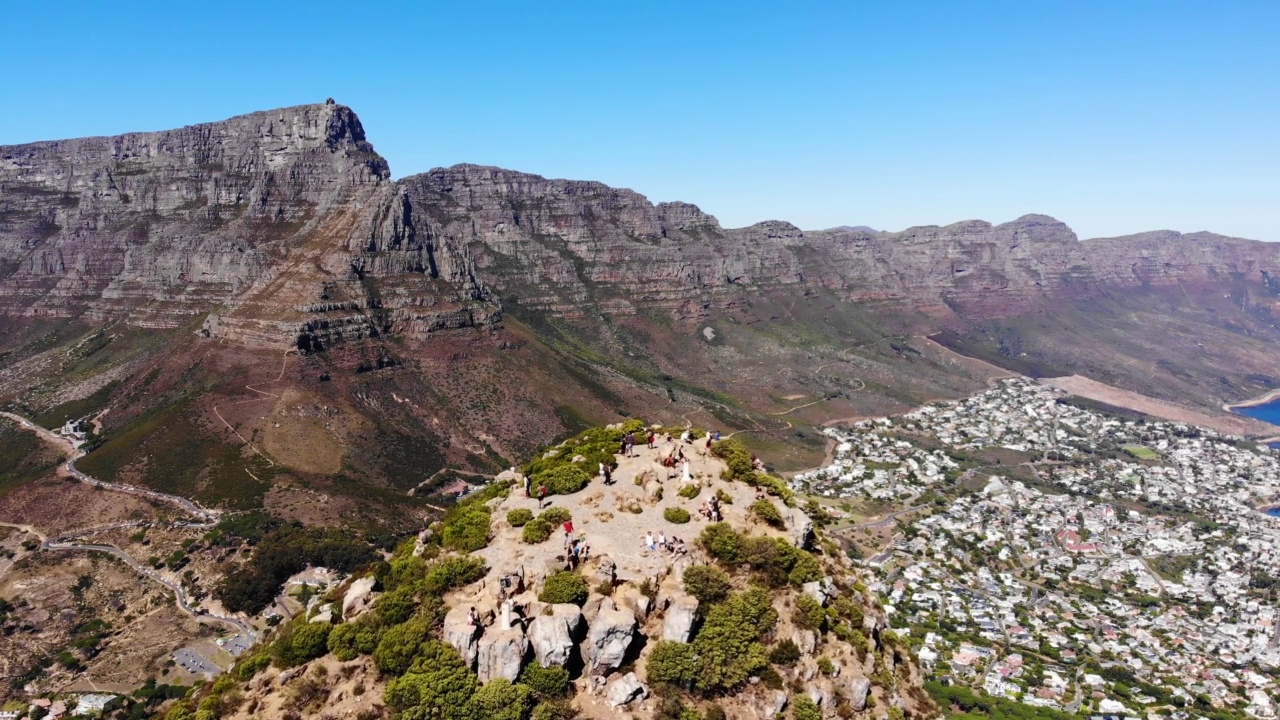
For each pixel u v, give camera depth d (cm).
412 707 5744
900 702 6912
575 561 6819
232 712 6206
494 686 5797
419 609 6612
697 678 6119
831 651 6844
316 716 5988
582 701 5931
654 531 7344
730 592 6781
